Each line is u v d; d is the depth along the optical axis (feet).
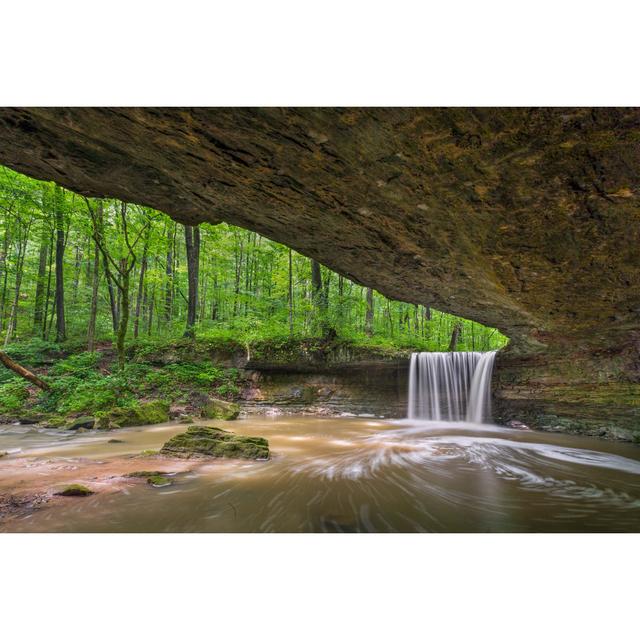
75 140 13.60
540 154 10.12
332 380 46.70
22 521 10.69
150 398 42.11
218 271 74.13
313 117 10.38
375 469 18.93
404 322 73.61
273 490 14.56
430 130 10.00
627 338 24.66
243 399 46.39
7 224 52.65
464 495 14.79
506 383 35.60
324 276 61.98
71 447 23.04
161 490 13.96
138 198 17.67
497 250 15.84
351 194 14.20
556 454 23.36
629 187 10.81
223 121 11.10
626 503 13.93
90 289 69.62
